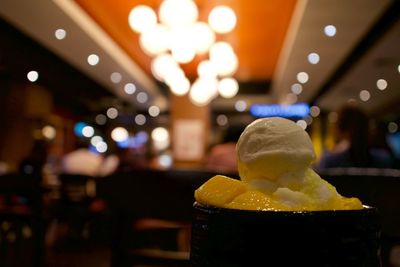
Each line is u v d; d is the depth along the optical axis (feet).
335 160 9.11
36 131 34.37
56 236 17.72
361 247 1.43
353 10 18.10
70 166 21.76
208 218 1.50
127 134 51.24
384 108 41.63
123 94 40.45
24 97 32.81
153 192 5.27
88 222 17.26
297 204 1.53
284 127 1.66
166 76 20.18
